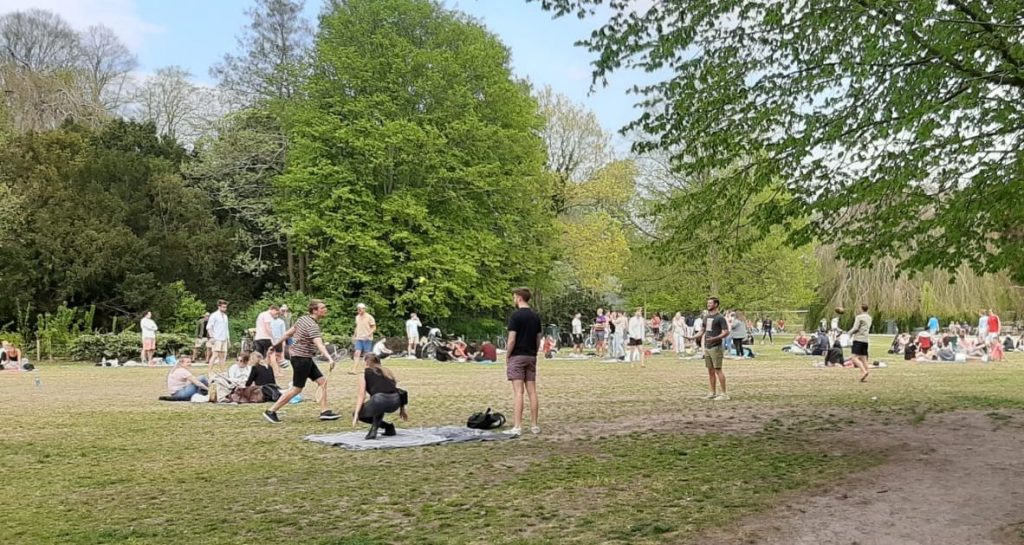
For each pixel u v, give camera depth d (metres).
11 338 33.59
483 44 45.69
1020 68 9.82
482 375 24.94
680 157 12.48
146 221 39.84
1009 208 10.55
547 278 48.91
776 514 7.26
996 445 10.98
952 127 11.03
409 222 42.53
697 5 11.09
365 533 6.75
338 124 41.94
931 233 12.74
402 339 38.97
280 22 47.41
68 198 37.41
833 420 13.54
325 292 43.56
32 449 11.18
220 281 44.16
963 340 35.16
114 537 6.73
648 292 45.94
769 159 11.57
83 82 52.81
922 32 10.13
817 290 48.97
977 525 6.86
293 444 11.53
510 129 45.12
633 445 11.06
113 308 37.88
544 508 7.54
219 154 45.66
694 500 7.80
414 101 43.41
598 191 48.59
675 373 25.48
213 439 12.05
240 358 18.38
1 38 52.03
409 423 13.70
